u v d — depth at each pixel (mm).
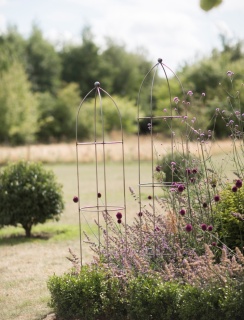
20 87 46969
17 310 5691
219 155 14867
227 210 5402
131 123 54969
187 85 39969
